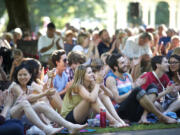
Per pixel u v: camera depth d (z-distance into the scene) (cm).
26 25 2511
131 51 1546
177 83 1000
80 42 1477
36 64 876
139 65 1232
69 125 815
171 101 984
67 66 1062
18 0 2488
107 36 1662
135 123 922
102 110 885
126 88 985
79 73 876
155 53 1675
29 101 823
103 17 7081
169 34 1886
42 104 819
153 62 1003
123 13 4756
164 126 882
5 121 755
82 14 7069
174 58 1023
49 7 6862
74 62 1031
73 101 888
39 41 1548
